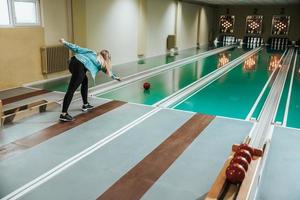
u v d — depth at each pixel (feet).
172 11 41.75
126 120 13.37
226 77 24.91
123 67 28.30
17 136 11.43
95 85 20.45
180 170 9.10
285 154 10.21
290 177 8.80
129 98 17.49
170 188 8.16
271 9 60.34
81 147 10.57
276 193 8.00
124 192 7.94
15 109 13.67
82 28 24.36
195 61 33.96
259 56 40.09
